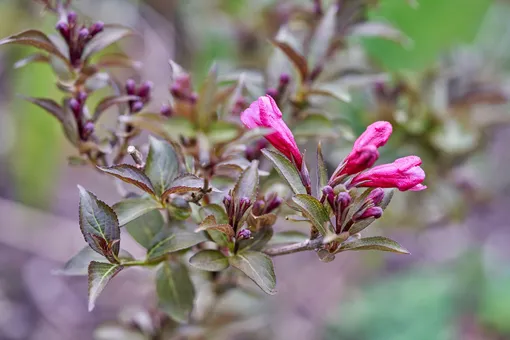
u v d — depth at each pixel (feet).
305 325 2.99
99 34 1.65
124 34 1.66
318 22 1.90
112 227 1.50
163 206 1.55
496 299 2.98
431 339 2.87
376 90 2.09
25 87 2.61
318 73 1.76
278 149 1.53
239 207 1.51
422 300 2.96
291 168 1.50
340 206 1.47
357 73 1.83
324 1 1.95
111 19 2.81
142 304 2.75
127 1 2.90
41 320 2.98
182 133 1.69
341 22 1.88
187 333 1.83
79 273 1.56
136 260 1.55
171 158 1.56
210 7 2.70
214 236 1.53
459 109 2.12
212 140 1.69
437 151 2.13
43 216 2.95
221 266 1.52
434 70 2.15
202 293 1.90
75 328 2.97
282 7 2.16
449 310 2.95
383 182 1.49
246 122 1.53
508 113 2.35
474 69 2.40
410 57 2.50
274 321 2.89
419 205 2.16
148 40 2.99
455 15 2.46
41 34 1.60
